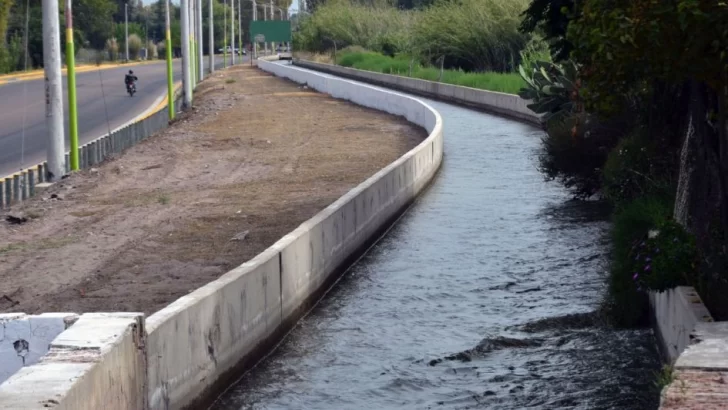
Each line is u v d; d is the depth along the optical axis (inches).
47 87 888.9
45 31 883.4
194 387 322.0
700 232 370.3
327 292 500.7
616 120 721.6
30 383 230.5
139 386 277.6
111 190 828.6
